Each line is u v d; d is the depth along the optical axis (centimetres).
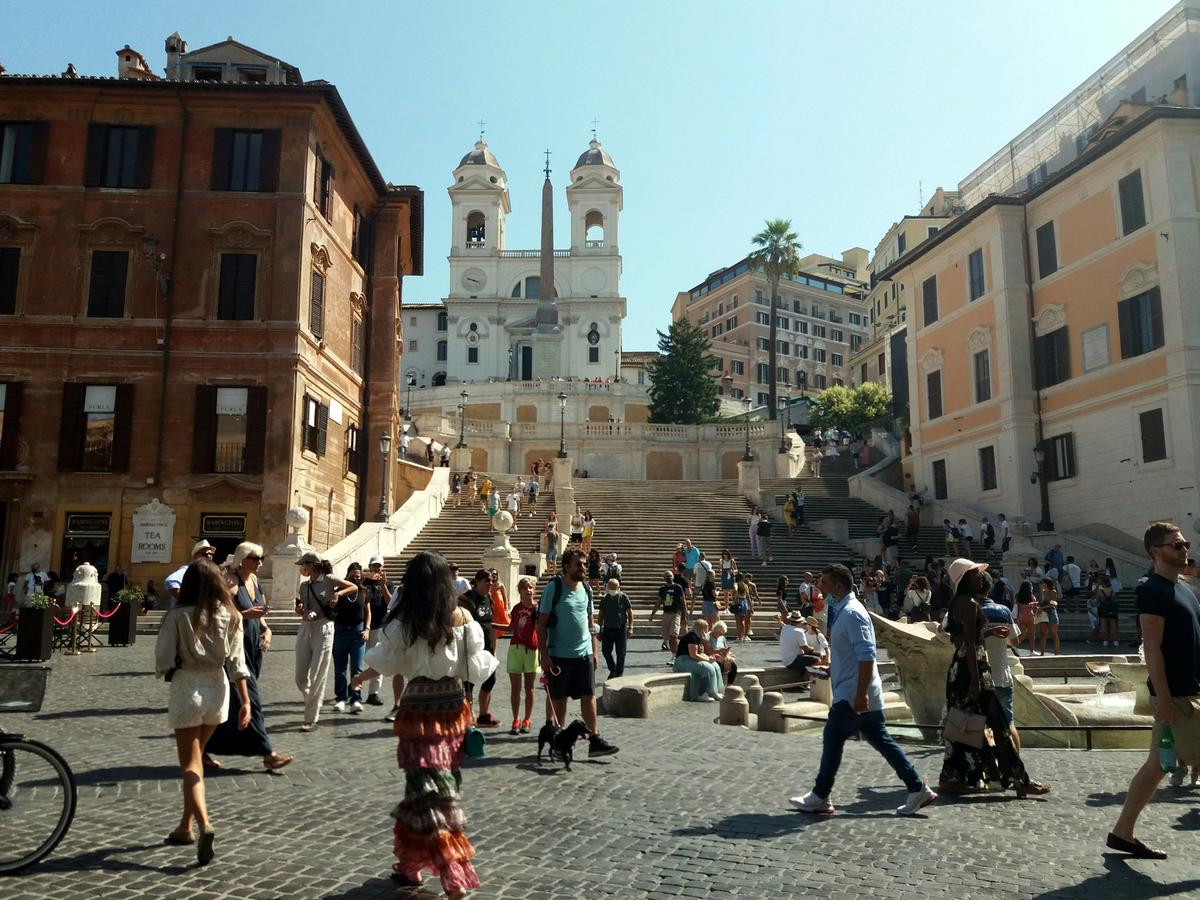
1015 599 2048
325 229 2981
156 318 2719
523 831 603
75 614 1762
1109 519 3045
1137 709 1079
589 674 845
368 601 1173
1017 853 558
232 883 500
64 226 2739
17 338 2688
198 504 2656
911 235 7575
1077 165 3197
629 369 10344
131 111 2805
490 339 9088
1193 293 2802
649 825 618
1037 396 3416
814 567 3041
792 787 736
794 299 11462
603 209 9438
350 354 3291
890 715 1175
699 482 4216
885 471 4353
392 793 706
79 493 2639
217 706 570
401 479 3650
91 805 658
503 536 2475
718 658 1459
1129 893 489
